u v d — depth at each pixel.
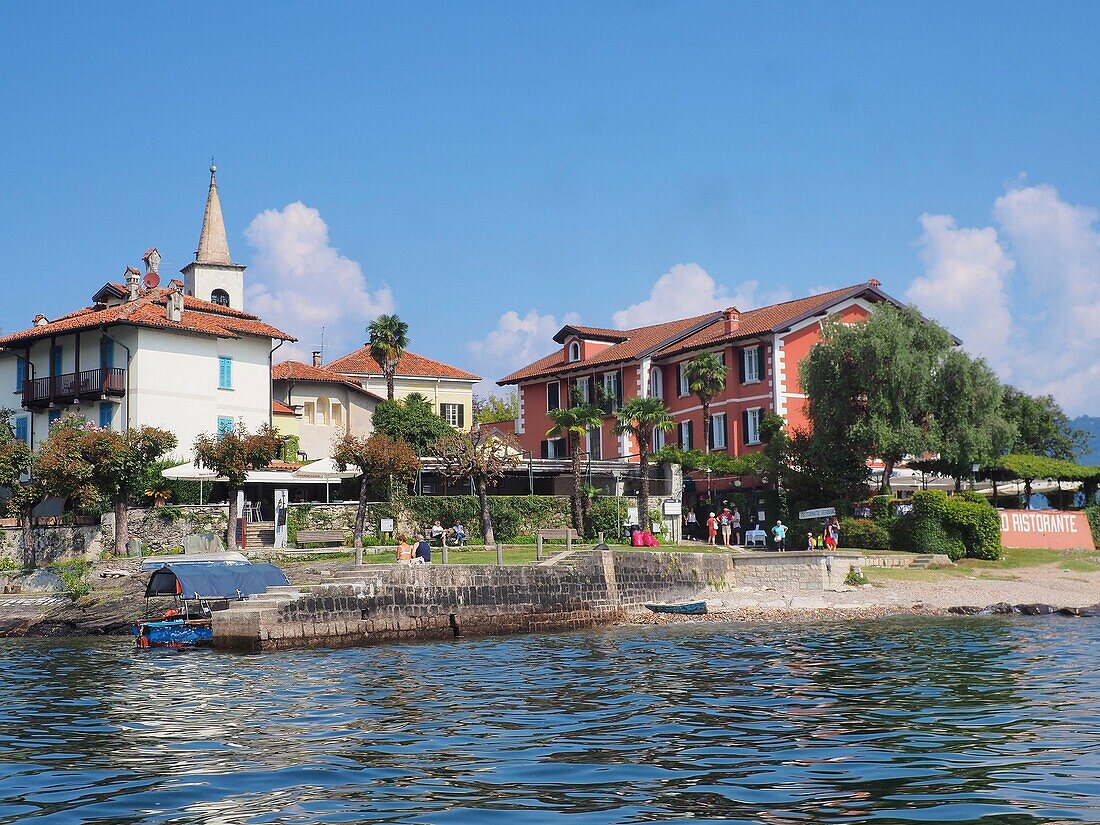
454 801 14.63
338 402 76.31
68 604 43.75
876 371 57.06
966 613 45.53
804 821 13.53
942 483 64.94
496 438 64.44
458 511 56.28
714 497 64.94
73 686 26.72
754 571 50.16
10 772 16.72
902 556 53.25
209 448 50.16
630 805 14.35
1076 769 15.96
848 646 33.91
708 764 16.80
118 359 60.84
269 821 13.76
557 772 16.34
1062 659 29.41
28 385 62.97
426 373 88.12
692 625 43.41
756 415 67.94
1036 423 77.06
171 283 65.38
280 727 20.42
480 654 33.25
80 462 48.38
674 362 74.25
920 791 14.86
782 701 22.98
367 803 14.57
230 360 64.62
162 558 41.22
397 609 38.16
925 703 22.33
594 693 24.56
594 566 44.59
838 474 58.31
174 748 18.48
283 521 51.75
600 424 62.44
